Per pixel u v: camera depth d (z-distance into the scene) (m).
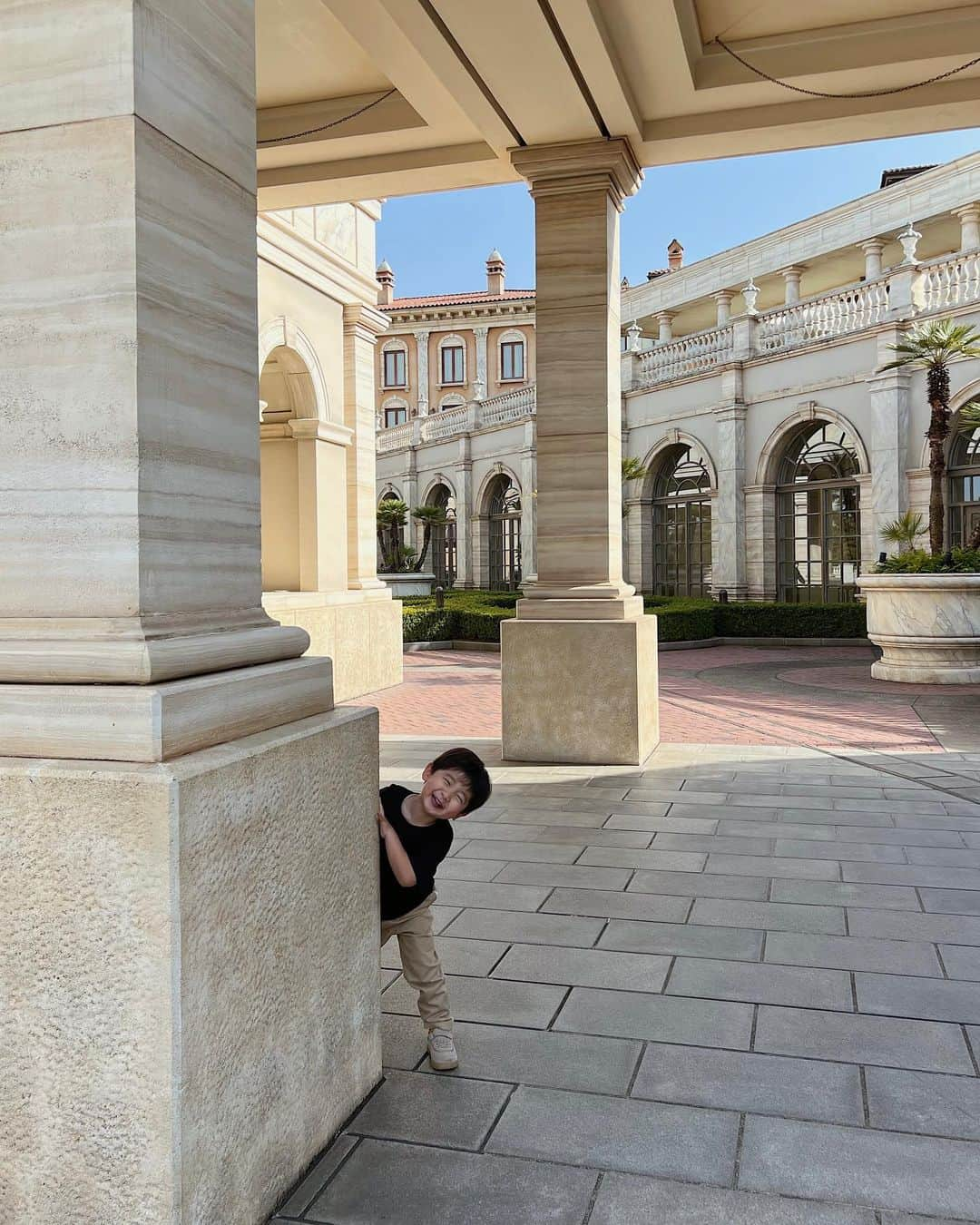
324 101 7.55
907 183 23.39
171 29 2.11
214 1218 2.01
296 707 2.51
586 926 4.11
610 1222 2.22
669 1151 2.49
